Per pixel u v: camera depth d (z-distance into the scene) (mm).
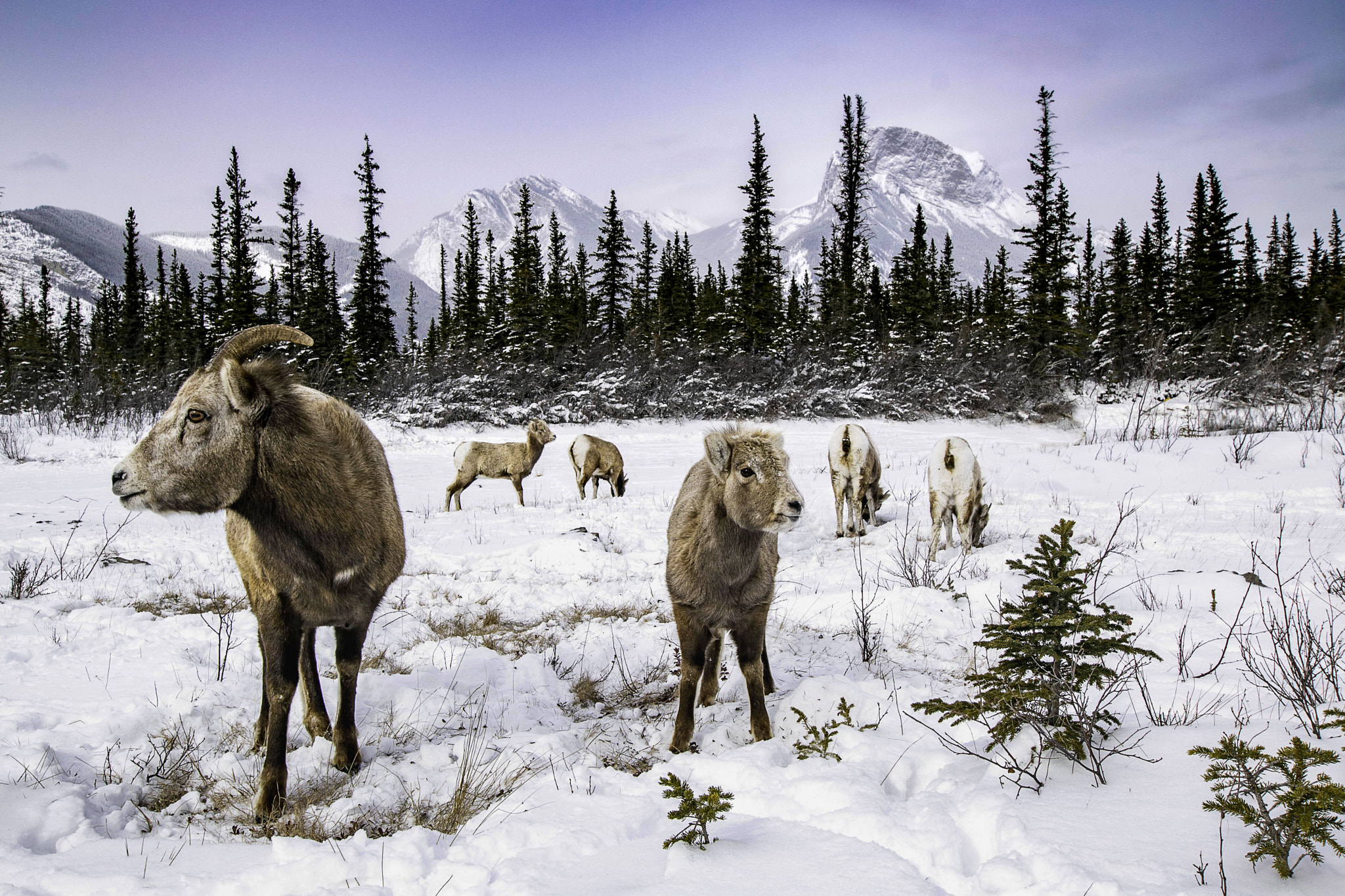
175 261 54281
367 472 4320
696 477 5223
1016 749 3707
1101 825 2912
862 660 6359
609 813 3373
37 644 5891
